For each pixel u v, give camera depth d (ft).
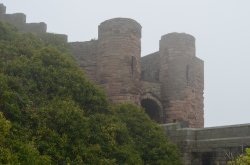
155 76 165.37
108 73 141.90
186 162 114.01
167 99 155.94
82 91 100.63
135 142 103.96
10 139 74.08
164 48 160.04
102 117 97.60
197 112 160.86
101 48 144.97
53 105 90.12
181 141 116.37
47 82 97.14
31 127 83.76
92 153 85.81
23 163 70.64
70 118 87.66
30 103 88.58
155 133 107.96
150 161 101.86
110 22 144.15
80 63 149.48
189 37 159.43
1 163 66.85
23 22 157.58
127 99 139.85
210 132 112.37
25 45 111.86
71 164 80.64
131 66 143.13
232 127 108.17
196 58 163.02
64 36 144.56
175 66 156.35
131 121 109.09
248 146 103.50
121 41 142.72
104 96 104.37
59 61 104.78
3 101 83.87
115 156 91.20
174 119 153.38
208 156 111.55
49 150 80.02
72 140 85.66
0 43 107.65
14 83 90.99
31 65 99.14
